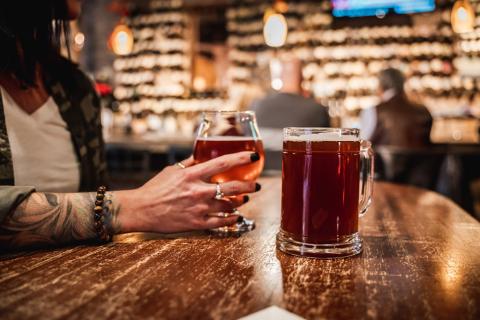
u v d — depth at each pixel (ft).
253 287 1.91
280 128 11.14
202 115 3.10
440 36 20.89
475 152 14.44
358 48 21.75
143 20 24.70
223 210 2.73
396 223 3.26
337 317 1.62
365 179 2.73
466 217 3.49
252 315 1.61
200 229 2.72
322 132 2.37
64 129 4.07
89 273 2.06
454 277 2.05
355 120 20.93
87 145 4.25
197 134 3.08
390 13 21.39
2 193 2.43
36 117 3.84
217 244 2.61
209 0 23.82
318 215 2.35
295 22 22.47
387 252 2.47
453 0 20.59
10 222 2.38
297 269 2.15
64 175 4.01
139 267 2.16
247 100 18.33
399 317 1.63
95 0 24.81
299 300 1.77
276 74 19.15
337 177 2.36
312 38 22.41
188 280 1.98
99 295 1.80
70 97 4.16
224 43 24.47
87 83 4.46
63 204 2.52
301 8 22.36
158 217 2.62
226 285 1.93
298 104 11.20
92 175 4.33
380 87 13.97
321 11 22.25
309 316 1.63
